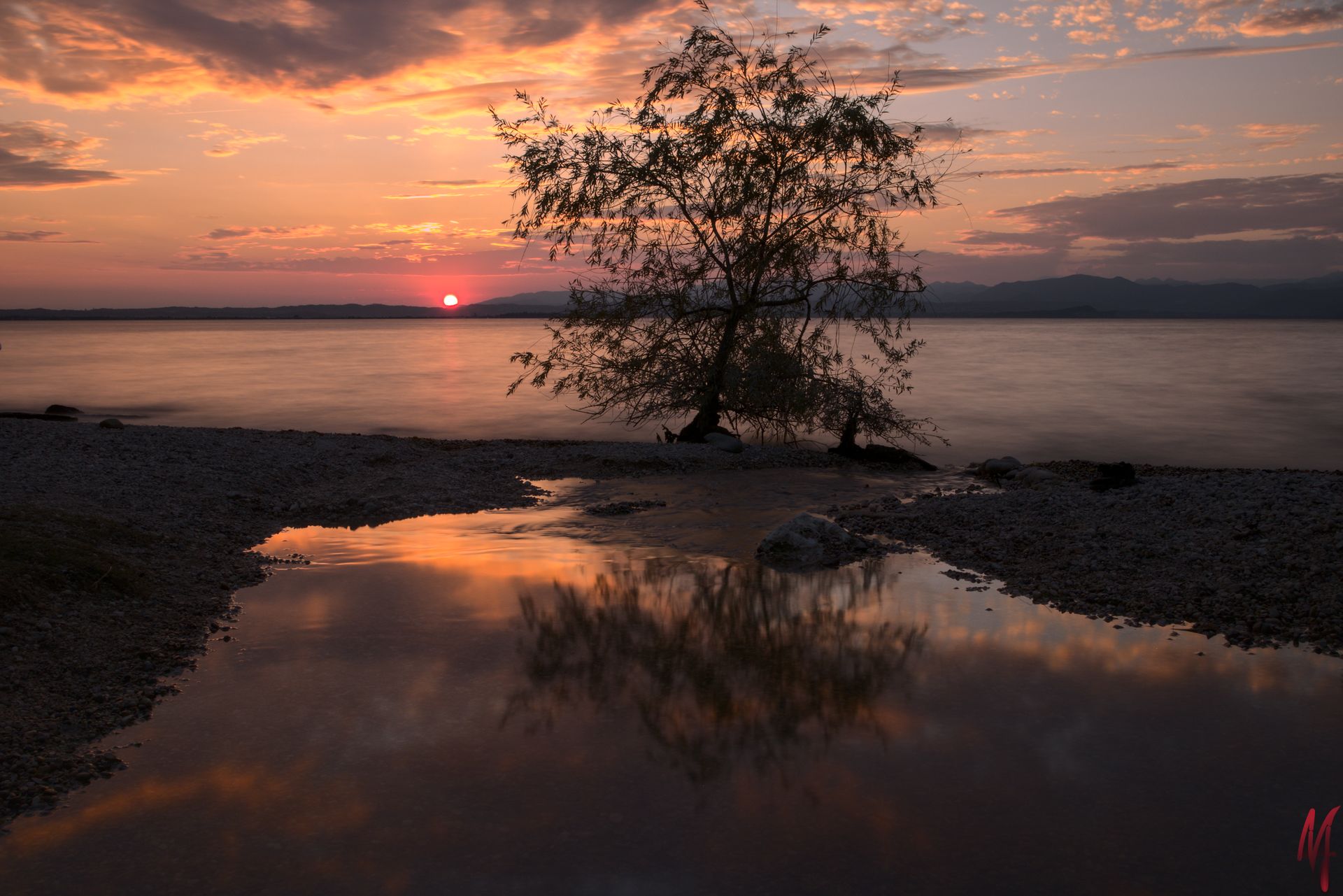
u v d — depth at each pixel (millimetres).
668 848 4512
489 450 19844
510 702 6391
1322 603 8227
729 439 20438
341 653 7395
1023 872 4305
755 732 5914
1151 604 8641
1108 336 131375
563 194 20672
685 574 10156
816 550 10805
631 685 6746
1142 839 4578
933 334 142250
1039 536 11258
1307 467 20312
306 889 4172
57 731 5777
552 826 4719
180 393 37094
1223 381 43781
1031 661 7246
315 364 57594
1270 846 4520
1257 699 6391
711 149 20203
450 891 4156
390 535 12117
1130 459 21484
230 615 8344
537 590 9414
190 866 4359
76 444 15648
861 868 4340
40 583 8023
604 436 25750
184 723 5973
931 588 9539
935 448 23250
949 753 5570
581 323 21797
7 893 4141
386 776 5254
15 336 125562
